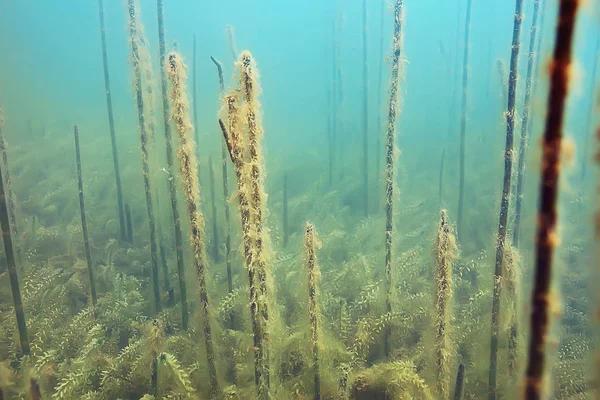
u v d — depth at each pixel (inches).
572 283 181.6
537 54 168.2
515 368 113.2
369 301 156.9
